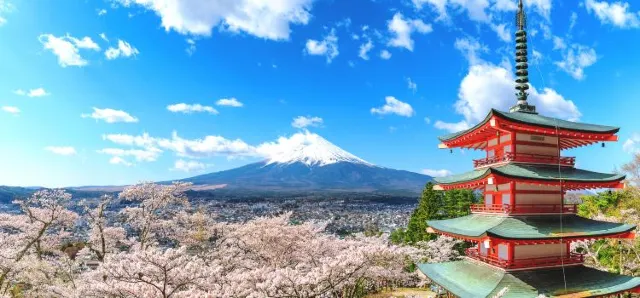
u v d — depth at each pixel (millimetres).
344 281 22578
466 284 20891
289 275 20188
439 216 50500
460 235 21250
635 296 26984
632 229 20625
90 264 33281
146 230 32906
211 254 29516
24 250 25344
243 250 30062
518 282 19438
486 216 22422
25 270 24547
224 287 20234
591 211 42938
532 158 21328
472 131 22391
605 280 20219
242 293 20047
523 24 24703
